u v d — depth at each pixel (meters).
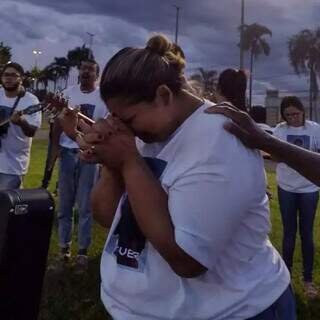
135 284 1.59
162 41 1.54
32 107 3.11
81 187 5.16
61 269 5.05
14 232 2.79
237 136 1.53
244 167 1.49
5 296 2.81
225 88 3.87
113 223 1.68
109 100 1.52
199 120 1.52
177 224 1.44
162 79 1.49
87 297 4.42
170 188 1.49
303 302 4.50
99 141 1.49
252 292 1.56
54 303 4.25
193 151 1.48
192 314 1.55
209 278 1.55
